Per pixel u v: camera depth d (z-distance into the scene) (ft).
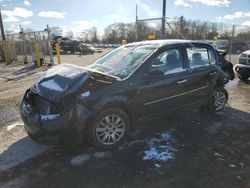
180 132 13.38
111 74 12.48
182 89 13.80
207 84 15.39
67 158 10.73
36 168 10.02
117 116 11.43
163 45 13.25
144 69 12.07
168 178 9.21
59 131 10.06
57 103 10.04
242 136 12.84
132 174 9.50
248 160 10.45
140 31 42.57
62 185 8.91
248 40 62.80
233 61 49.26
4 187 8.83
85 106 10.34
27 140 12.64
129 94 11.50
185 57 13.96
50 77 11.96
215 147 11.62
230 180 9.06
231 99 19.95
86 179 9.23
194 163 10.23
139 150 11.38
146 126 14.19
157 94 12.60
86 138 11.00
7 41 57.52
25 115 10.89
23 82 30.25
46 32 48.03
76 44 96.12
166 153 11.08
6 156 11.01
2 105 19.34
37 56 48.11
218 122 14.82
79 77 10.79
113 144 11.54
